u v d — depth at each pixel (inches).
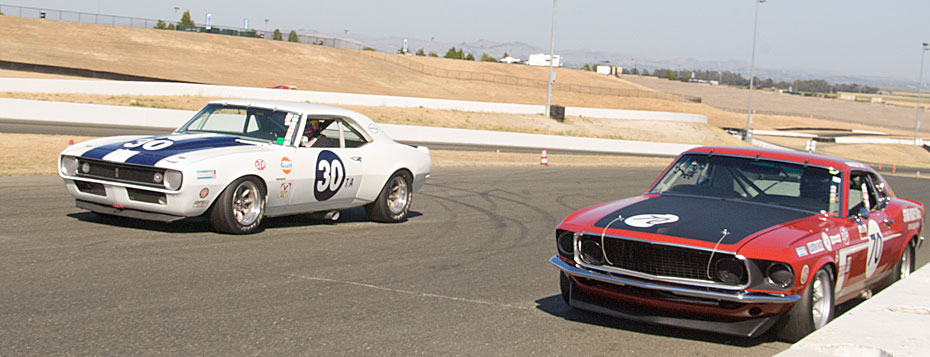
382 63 3659.0
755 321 193.0
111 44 2938.0
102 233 309.6
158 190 301.7
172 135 349.7
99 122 1228.5
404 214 409.4
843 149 2770.7
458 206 499.5
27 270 240.8
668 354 191.8
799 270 191.3
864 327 187.0
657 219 210.7
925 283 246.4
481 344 193.2
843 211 230.7
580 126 2380.7
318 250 308.3
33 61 2225.6
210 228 339.0
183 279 243.1
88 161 318.0
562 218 482.3
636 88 4367.6
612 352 191.8
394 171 394.9
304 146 352.8
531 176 815.7
